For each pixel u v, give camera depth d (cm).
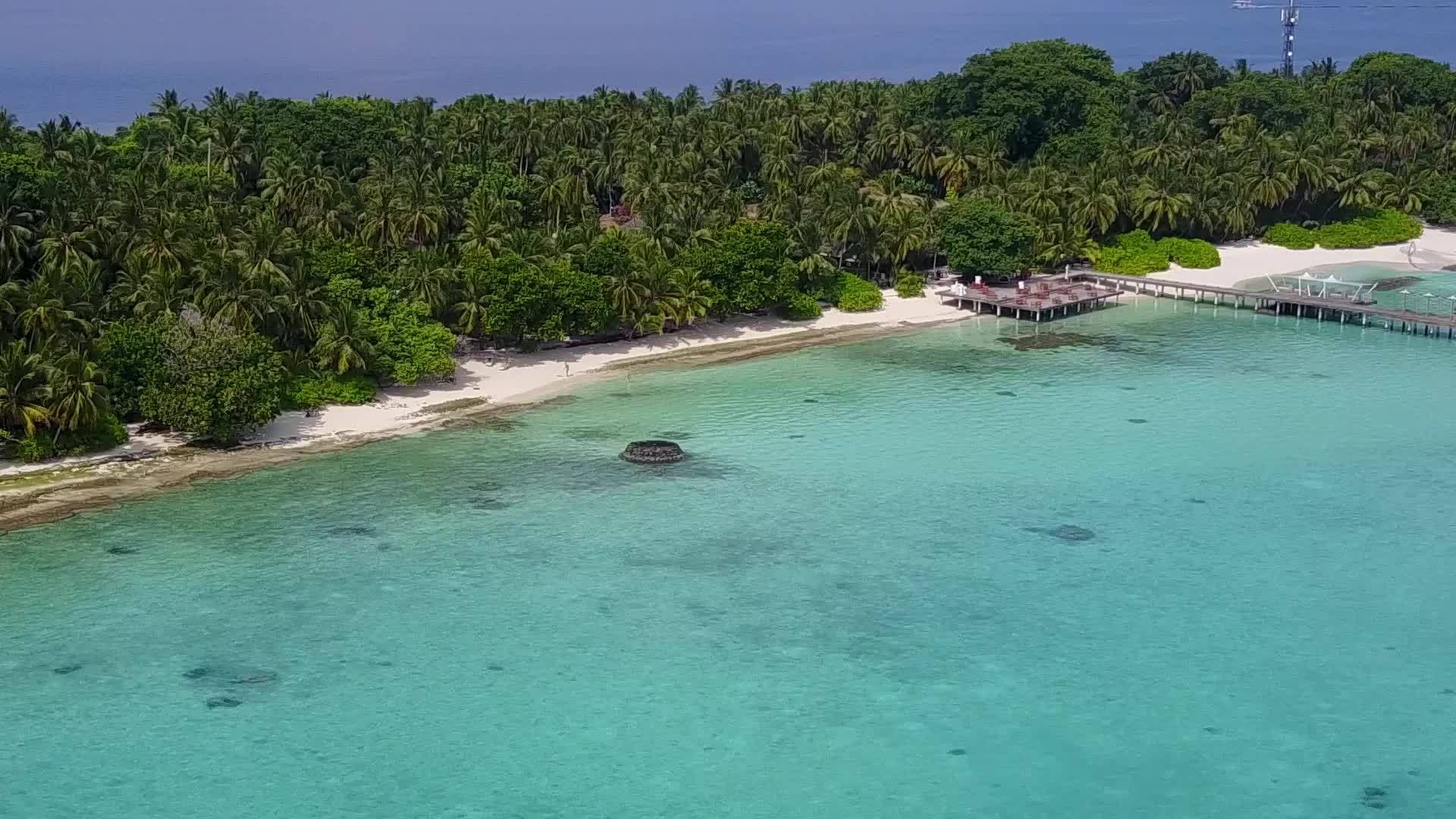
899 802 5388
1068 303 13512
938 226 14738
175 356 9044
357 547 7731
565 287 11219
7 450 8800
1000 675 6344
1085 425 10000
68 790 5447
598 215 15600
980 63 19662
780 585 7281
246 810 5331
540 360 11644
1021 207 15238
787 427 9981
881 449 9475
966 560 7606
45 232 10588
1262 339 12656
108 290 10425
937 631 6762
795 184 16088
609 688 6247
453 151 16250
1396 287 14912
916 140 17175
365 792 5459
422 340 10444
